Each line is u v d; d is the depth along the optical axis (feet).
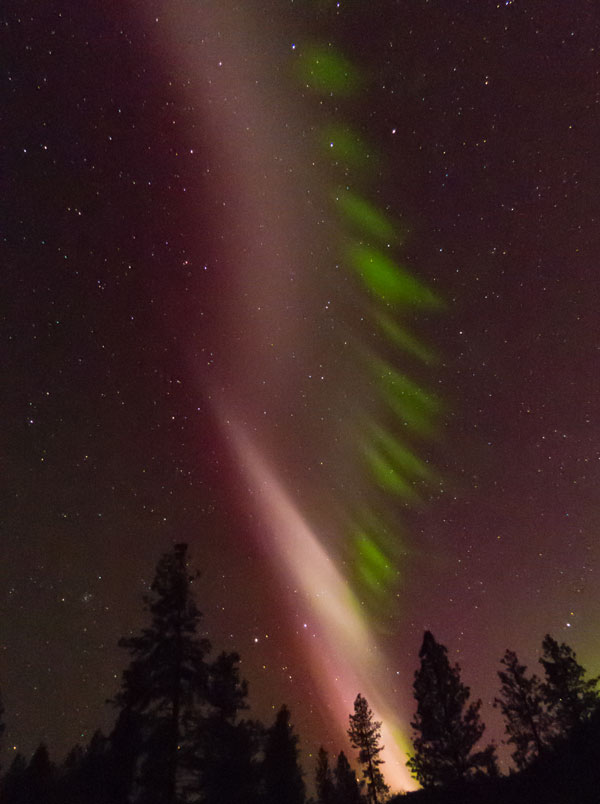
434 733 91.04
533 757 91.86
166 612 63.46
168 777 56.24
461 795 84.58
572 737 87.51
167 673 60.13
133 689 59.98
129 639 61.98
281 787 82.12
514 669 102.78
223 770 66.44
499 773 87.71
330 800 124.67
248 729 72.02
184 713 60.08
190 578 66.13
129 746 58.90
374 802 120.57
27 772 88.99
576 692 96.58
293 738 89.04
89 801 60.70
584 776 75.31
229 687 73.51
